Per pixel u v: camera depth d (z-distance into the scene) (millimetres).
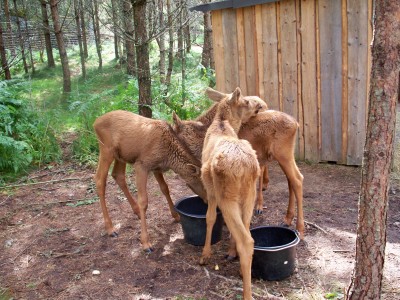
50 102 10781
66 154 7891
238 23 7258
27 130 7852
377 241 2896
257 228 4266
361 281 3012
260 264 3873
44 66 18203
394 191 5789
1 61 10750
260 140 4781
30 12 18953
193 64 14953
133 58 12141
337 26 6434
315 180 6344
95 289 3918
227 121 4379
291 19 6777
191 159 4508
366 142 2818
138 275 4117
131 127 4703
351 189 5938
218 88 7723
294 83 6988
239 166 3527
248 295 3477
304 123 7039
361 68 6383
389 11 2572
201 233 4570
